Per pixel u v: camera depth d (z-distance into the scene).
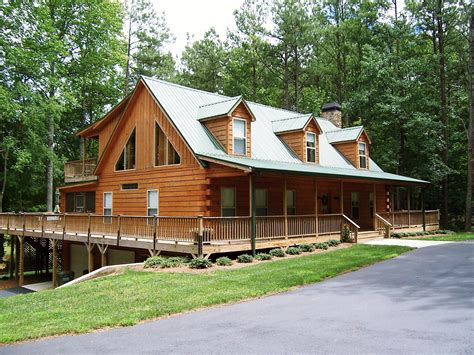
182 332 6.60
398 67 32.09
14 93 25.33
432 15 31.88
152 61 40.66
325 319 7.10
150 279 10.80
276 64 40.34
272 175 16.17
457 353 5.36
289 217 16.83
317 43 37.81
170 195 17.92
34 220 21.02
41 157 27.61
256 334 6.37
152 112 19.22
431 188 33.75
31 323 7.27
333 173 17.62
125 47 37.09
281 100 42.75
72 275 20.23
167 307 8.03
